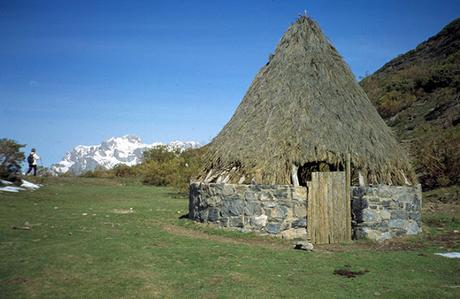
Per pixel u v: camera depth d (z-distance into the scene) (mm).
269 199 12680
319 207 12492
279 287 7434
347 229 12664
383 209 12766
